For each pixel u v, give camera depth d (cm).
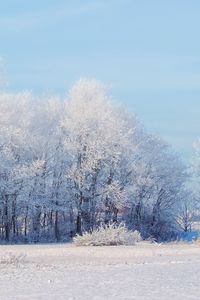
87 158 5734
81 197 5731
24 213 5681
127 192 5772
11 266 2278
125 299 1187
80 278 1702
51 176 5806
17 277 1836
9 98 5772
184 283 1480
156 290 1337
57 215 5716
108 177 5838
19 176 5397
